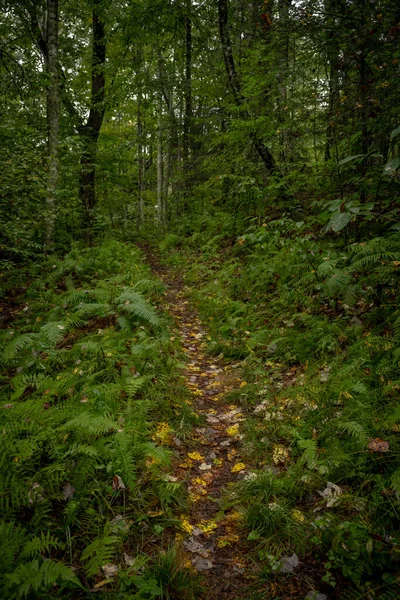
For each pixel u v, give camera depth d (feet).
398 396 11.07
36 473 8.91
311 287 19.77
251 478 10.34
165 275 36.42
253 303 22.72
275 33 24.75
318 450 10.57
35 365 15.30
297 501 9.64
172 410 13.53
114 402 12.34
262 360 17.12
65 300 20.99
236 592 7.72
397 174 15.12
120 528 8.56
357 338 14.74
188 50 47.93
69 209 32.81
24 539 7.28
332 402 12.21
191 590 7.64
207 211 49.88
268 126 30.63
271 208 33.76
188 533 9.07
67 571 6.61
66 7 42.57
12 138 29.37
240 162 36.86
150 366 15.61
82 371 14.10
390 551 7.57
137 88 46.75
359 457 9.71
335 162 25.82
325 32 22.16
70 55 43.70
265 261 24.91
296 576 7.79
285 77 28.35
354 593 7.14
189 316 24.89
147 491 9.78
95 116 45.42
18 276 26.40
